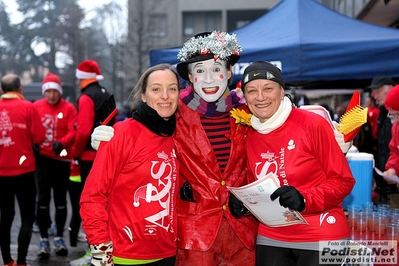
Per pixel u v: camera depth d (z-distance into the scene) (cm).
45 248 505
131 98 277
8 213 454
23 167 450
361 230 320
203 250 271
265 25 512
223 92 282
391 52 439
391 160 415
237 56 288
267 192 232
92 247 233
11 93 452
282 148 249
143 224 242
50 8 3844
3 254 456
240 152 281
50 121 516
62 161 516
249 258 288
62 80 3300
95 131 246
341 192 239
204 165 279
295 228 249
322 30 473
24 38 3859
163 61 496
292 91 712
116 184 244
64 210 525
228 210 280
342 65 446
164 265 255
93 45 3027
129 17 2267
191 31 3033
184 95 288
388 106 384
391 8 782
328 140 243
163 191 247
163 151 250
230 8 2998
